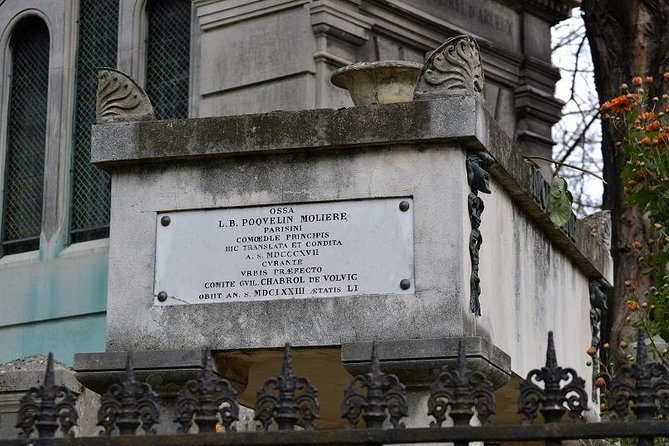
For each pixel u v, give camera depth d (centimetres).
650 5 1413
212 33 1527
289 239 696
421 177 684
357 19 1480
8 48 1769
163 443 484
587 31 1473
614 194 1385
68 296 1638
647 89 1377
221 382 495
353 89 788
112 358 696
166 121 716
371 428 476
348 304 681
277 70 1461
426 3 1599
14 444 490
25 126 1753
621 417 474
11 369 976
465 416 480
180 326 701
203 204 710
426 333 670
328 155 697
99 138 723
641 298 1302
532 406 479
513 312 777
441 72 686
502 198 767
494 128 717
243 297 696
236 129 704
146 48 1648
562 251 916
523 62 1753
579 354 951
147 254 713
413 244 680
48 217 1684
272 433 478
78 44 1716
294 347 684
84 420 964
